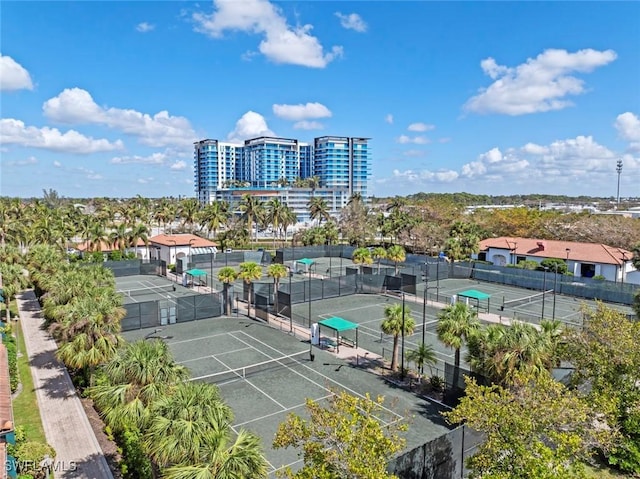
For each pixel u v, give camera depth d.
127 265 64.62
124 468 16.81
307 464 12.57
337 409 13.05
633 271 61.12
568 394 14.66
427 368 29.30
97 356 22.73
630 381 18.05
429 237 85.06
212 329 38.72
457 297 46.84
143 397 15.43
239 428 21.38
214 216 87.00
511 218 94.50
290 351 32.88
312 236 89.56
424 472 15.52
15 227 74.75
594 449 18.34
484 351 21.89
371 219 113.31
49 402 23.59
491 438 13.25
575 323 39.03
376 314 43.56
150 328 38.97
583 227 79.06
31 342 33.41
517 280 57.56
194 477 10.98
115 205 175.38
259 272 43.56
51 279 36.72
